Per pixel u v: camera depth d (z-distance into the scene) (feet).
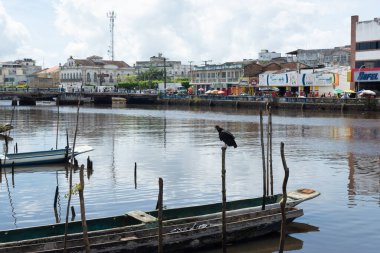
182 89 449.89
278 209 58.95
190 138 157.79
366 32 265.54
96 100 415.85
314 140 149.28
